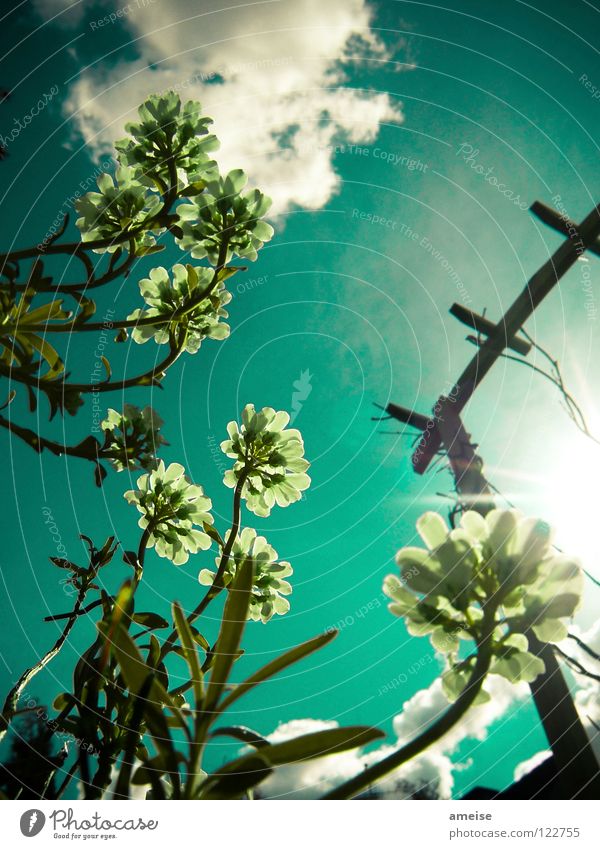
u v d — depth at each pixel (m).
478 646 0.12
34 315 0.23
